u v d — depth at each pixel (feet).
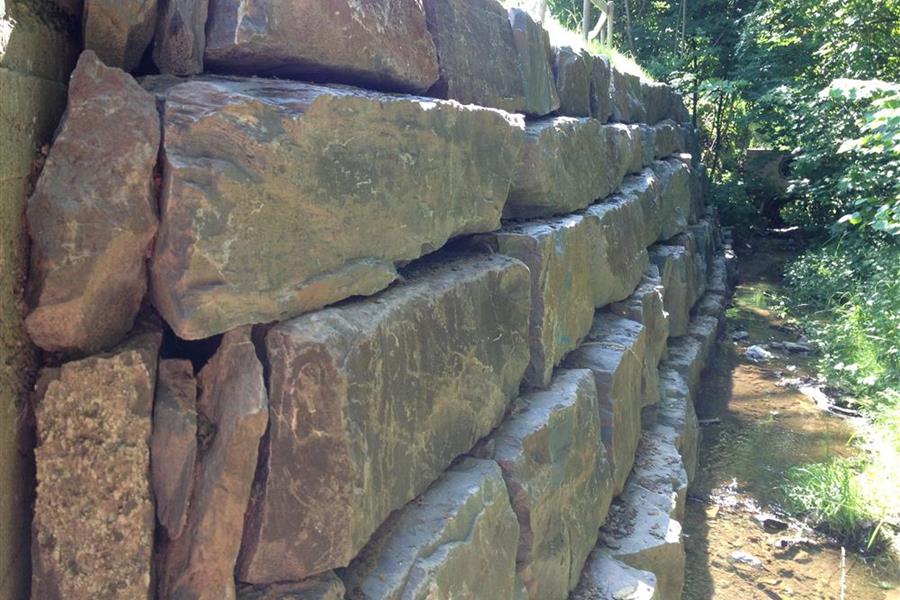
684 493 13.60
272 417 5.73
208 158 5.47
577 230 12.46
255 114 5.73
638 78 23.71
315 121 6.15
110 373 5.09
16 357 4.83
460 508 7.42
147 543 5.19
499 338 9.22
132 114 5.23
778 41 39.55
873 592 13.00
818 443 18.44
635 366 13.52
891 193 29.55
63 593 5.01
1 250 4.63
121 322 5.39
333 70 7.16
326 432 5.93
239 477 5.50
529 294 9.96
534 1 19.54
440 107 8.00
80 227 4.96
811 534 14.60
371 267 6.91
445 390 7.88
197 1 6.13
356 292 6.75
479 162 9.12
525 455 9.08
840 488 15.01
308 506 5.86
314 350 5.89
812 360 24.53
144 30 5.80
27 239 4.94
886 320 21.98
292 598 5.78
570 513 10.20
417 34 8.58
